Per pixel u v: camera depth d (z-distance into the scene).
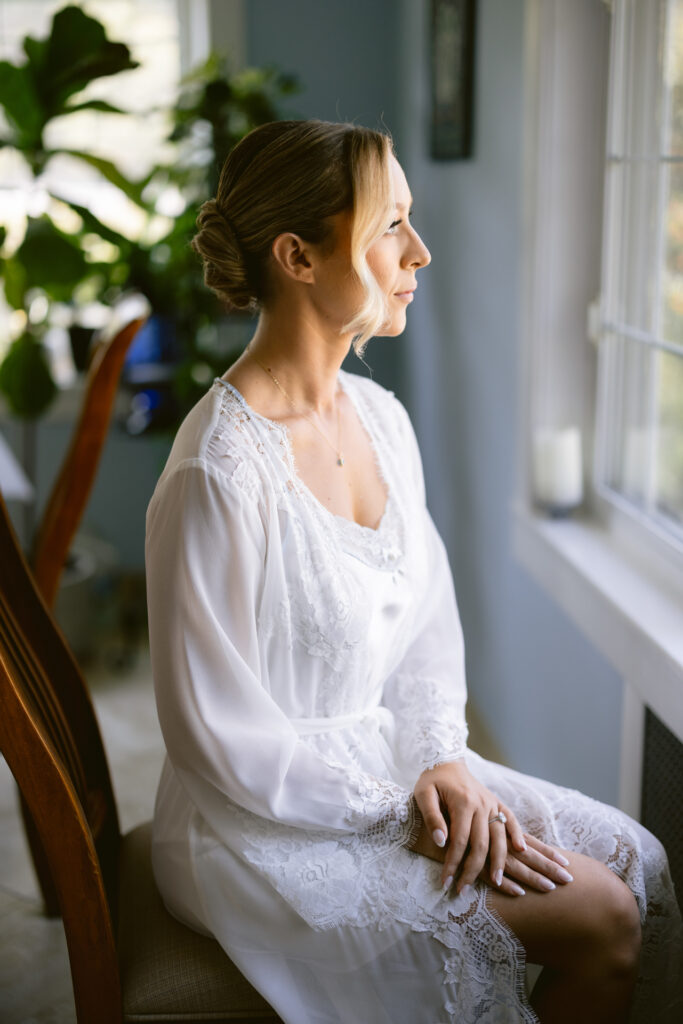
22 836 2.29
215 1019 1.18
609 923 1.15
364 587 1.23
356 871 1.17
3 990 1.80
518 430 2.20
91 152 2.84
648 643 1.53
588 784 2.01
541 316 2.07
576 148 1.99
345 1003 1.16
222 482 1.14
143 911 1.29
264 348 1.26
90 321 3.59
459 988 1.14
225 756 1.16
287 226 1.17
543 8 1.93
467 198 2.61
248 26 3.38
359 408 1.40
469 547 2.77
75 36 2.54
